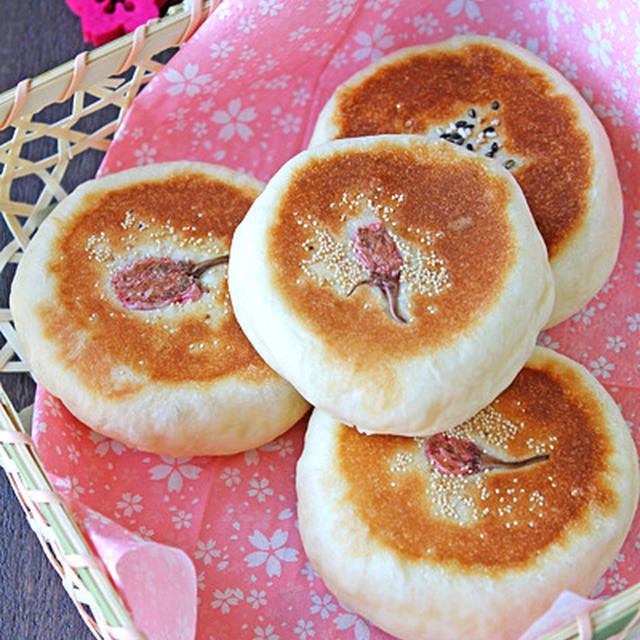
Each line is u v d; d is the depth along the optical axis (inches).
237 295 14.7
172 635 13.9
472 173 14.9
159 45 15.8
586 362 16.3
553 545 14.4
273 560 15.3
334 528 14.6
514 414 15.1
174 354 15.1
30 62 18.3
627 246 16.5
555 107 16.0
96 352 15.0
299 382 14.2
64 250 15.4
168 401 14.9
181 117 16.4
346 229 14.7
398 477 14.7
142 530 15.2
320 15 16.0
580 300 15.8
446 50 16.5
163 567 13.8
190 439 15.0
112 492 15.2
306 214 14.7
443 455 14.8
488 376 14.2
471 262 14.5
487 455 14.8
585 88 16.6
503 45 16.5
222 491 15.5
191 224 15.8
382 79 16.3
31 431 15.3
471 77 16.3
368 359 14.1
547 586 14.2
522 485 14.7
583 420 15.1
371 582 14.3
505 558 14.3
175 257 15.7
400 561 14.3
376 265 14.5
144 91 16.1
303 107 16.9
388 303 14.3
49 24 18.4
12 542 15.8
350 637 15.0
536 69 16.3
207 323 15.3
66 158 16.6
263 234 14.6
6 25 18.3
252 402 15.1
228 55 16.0
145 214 15.8
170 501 15.3
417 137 15.2
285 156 16.9
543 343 16.3
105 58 15.5
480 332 14.1
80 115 16.3
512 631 14.2
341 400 14.1
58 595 15.7
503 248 14.5
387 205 14.8
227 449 15.3
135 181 15.9
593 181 15.7
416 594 14.2
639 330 16.4
